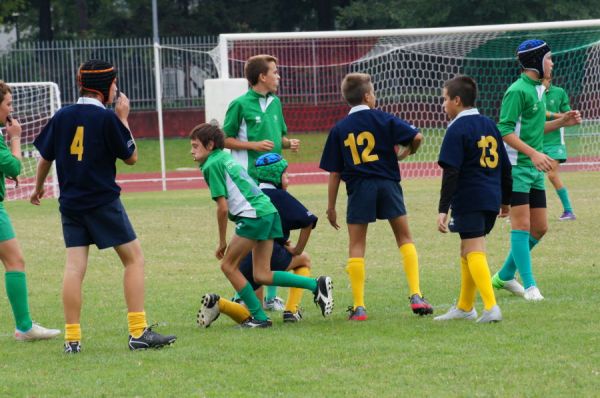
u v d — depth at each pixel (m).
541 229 23.97
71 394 15.64
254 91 24.75
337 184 22.05
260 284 21.73
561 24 52.62
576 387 15.02
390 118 21.67
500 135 20.81
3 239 20.33
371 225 39.12
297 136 89.62
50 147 19.39
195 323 21.91
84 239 19.25
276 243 22.55
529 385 15.19
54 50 86.06
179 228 40.22
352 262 21.67
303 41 87.75
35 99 79.25
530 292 23.12
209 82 52.12
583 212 40.66
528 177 23.16
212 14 126.62
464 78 20.48
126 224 19.14
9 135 20.41
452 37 70.62
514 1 111.94
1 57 85.94
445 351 17.72
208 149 21.23
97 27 126.19
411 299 21.45
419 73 86.25
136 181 72.62
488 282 20.27
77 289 19.00
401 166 71.56
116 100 20.78
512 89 22.72
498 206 20.39
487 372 16.08
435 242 33.97
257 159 22.92
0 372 17.39
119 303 24.94
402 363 16.95
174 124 98.06
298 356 17.83
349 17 121.69
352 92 21.83
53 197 60.25
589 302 22.22
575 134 72.06
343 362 17.19
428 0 114.12
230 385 15.86
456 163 19.92
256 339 19.53
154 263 31.50
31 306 24.84
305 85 90.56
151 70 90.12
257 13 130.50
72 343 18.98
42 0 122.50
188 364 17.48
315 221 22.34
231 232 38.19
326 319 21.89
